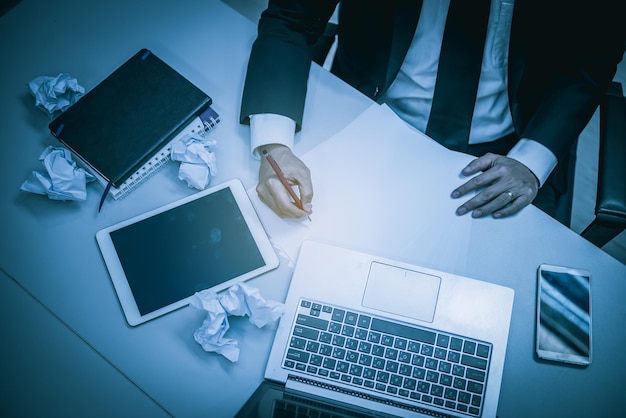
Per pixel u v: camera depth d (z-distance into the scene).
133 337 1.03
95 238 1.10
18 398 0.98
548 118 1.24
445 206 1.12
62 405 0.98
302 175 1.11
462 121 1.37
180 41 1.29
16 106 1.22
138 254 1.08
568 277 1.06
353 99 1.22
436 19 1.27
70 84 1.20
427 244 1.10
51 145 1.18
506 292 1.04
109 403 0.99
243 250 1.08
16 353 1.01
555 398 0.99
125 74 1.20
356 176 1.15
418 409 0.97
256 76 1.19
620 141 1.20
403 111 1.46
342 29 1.43
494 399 0.97
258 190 1.11
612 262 1.08
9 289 1.06
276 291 1.06
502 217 1.12
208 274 1.06
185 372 1.01
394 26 1.24
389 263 1.06
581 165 2.11
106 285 1.07
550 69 1.29
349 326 1.02
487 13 1.22
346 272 1.06
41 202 1.13
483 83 1.34
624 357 1.02
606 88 1.27
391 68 1.30
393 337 1.01
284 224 1.11
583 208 2.04
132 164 1.11
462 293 1.04
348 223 1.11
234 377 1.00
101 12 1.32
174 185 1.14
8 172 1.16
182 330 1.03
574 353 1.01
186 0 1.34
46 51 1.28
